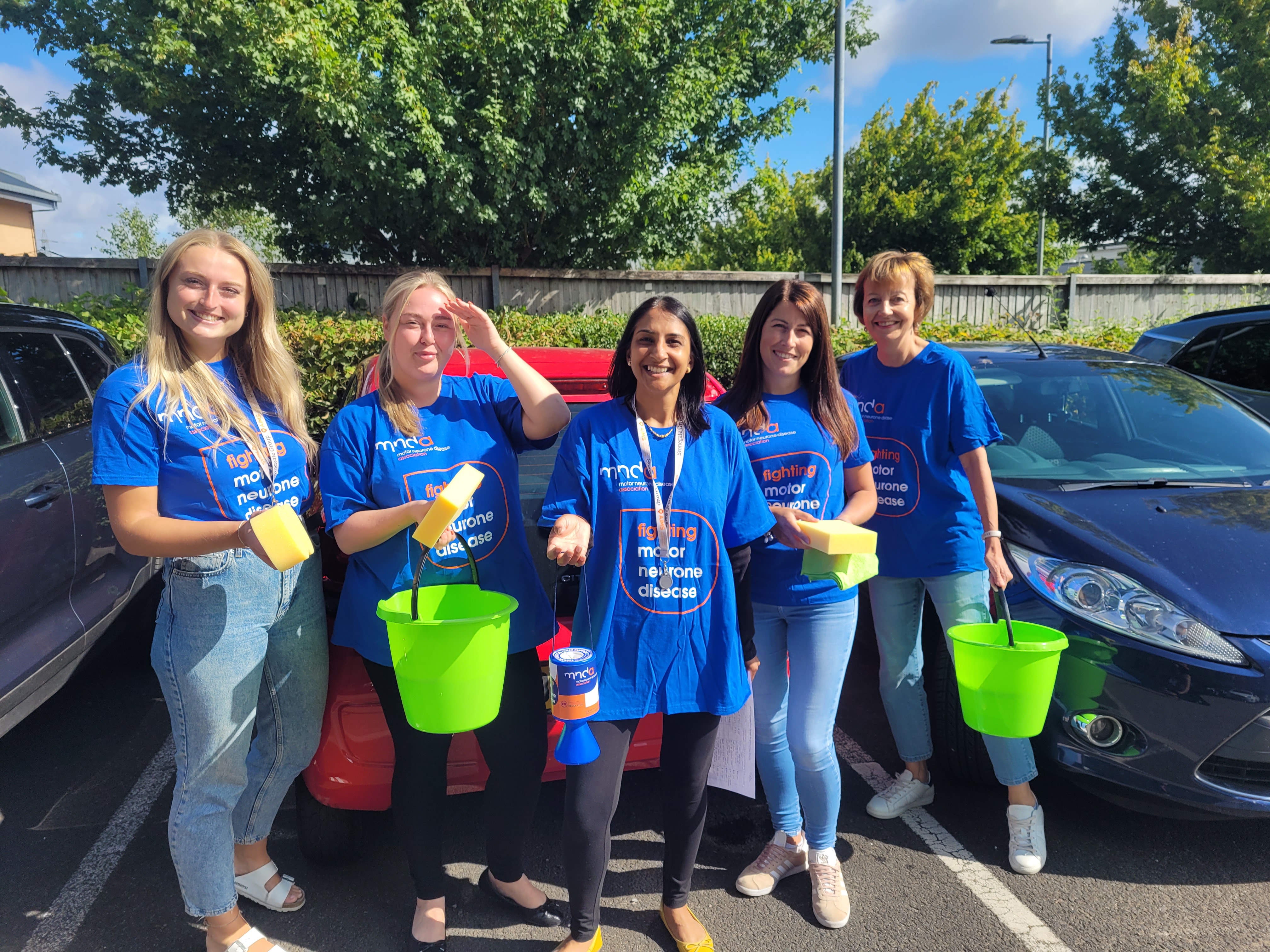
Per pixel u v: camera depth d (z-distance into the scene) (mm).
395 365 1948
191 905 2014
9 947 2207
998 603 2285
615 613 1963
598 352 3227
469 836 2701
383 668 1991
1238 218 16109
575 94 10586
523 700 2100
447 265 12172
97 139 11344
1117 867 2539
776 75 13445
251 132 11258
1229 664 2295
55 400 3438
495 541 2033
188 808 1973
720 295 12891
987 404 2748
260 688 2078
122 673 4051
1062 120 17406
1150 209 16828
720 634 2000
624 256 13164
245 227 18438
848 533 1969
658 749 2408
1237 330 5734
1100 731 2447
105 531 3514
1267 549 2562
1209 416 3609
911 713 2791
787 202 23297
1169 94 15734
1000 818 2818
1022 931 2260
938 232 20969
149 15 9953
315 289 11398
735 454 2023
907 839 2693
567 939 2100
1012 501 2943
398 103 9477
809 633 2268
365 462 1951
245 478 1937
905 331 2615
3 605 2795
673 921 2166
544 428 2020
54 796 2980
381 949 2191
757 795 2992
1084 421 3564
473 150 10352
